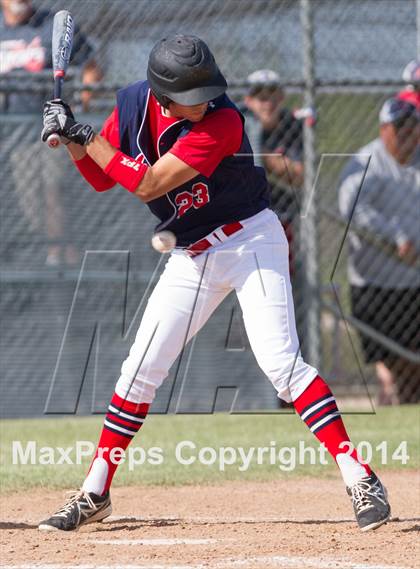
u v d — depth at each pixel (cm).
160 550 1384
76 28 3033
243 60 3186
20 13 3112
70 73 2991
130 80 3059
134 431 1569
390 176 3050
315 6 3175
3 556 1351
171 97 1404
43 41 3114
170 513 1722
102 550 1388
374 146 3077
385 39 3247
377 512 1486
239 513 1717
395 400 3102
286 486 1991
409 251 3066
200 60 1399
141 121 1497
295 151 2945
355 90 3022
